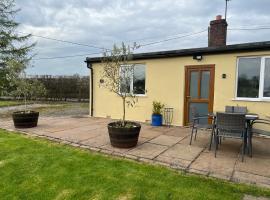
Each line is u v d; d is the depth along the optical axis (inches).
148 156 183.5
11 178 143.9
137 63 357.4
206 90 300.5
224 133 187.3
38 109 522.6
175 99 324.8
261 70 263.0
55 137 242.7
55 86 754.2
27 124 290.2
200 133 272.1
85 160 174.1
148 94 348.5
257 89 268.2
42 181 139.8
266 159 180.2
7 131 274.5
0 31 624.7
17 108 538.9
